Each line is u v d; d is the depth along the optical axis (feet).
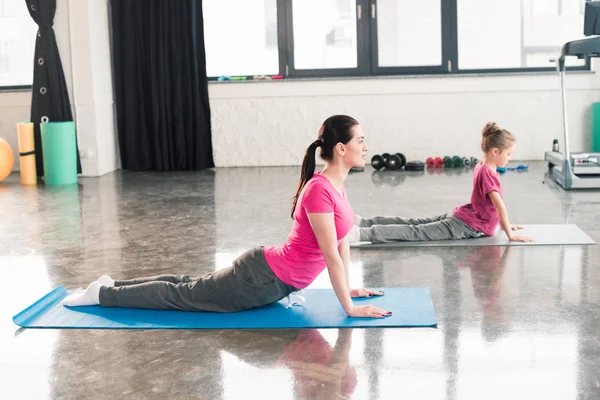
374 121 27.81
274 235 16.01
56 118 25.62
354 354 9.07
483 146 14.80
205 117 27.86
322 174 10.27
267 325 10.07
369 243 14.85
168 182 24.57
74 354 9.29
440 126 27.66
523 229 15.72
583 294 11.34
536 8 27.20
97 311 10.84
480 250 14.16
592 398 7.78
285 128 28.04
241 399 7.91
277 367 8.73
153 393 8.11
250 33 28.07
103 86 27.22
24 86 28.12
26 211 19.57
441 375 8.41
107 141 27.58
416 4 27.43
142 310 10.84
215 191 22.33
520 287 11.76
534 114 27.37
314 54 27.96
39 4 25.29
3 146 24.86
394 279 12.37
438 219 15.49
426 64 27.76
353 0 27.55
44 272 13.42
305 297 11.27
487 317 10.36
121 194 22.18
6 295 12.05
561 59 19.77
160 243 15.52
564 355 8.93
